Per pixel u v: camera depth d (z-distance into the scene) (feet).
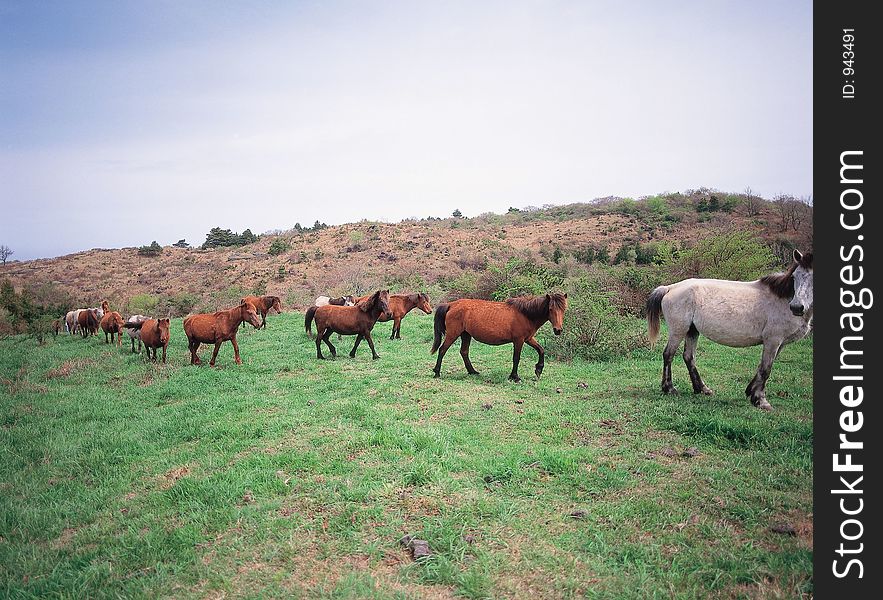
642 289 59.36
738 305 25.71
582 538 14.12
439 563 13.03
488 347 46.26
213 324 40.93
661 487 16.96
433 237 184.55
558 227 187.83
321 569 13.25
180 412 28.12
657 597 11.58
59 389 36.63
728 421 21.90
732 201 184.24
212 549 14.43
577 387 30.63
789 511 15.20
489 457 19.60
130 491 19.08
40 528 16.52
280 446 21.95
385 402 27.89
